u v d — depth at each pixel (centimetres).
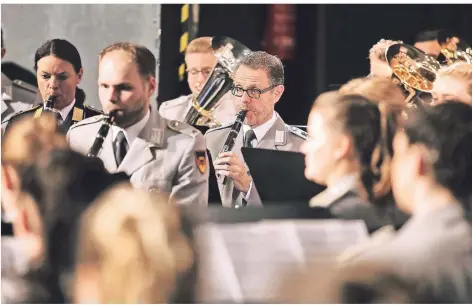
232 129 584
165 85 613
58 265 426
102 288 405
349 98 488
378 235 426
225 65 605
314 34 735
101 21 617
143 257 400
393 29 743
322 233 417
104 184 470
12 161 466
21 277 430
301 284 404
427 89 561
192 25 643
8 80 589
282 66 600
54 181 460
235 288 402
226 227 411
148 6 623
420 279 395
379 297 397
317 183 488
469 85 551
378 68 573
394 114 480
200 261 404
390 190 467
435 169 436
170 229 403
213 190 581
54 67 580
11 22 607
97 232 408
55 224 432
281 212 438
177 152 578
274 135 599
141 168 568
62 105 581
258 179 497
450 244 401
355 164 476
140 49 579
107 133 571
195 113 603
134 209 408
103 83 573
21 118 575
